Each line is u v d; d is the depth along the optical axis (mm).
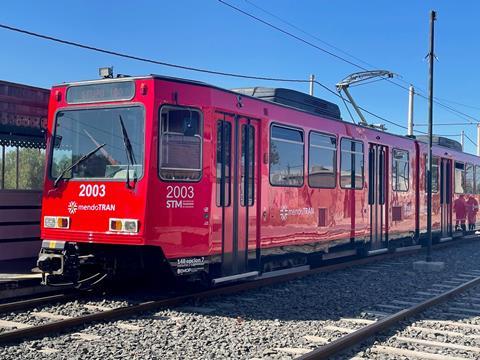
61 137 9227
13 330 6906
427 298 10172
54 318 7949
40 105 11180
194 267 8805
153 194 8320
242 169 9883
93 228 8688
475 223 23469
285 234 11008
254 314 8617
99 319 7773
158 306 8719
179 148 8664
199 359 6172
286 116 11109
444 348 6859
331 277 12617
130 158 8492
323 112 13414
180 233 8617
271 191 10602
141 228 8266
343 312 8883
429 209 14523
